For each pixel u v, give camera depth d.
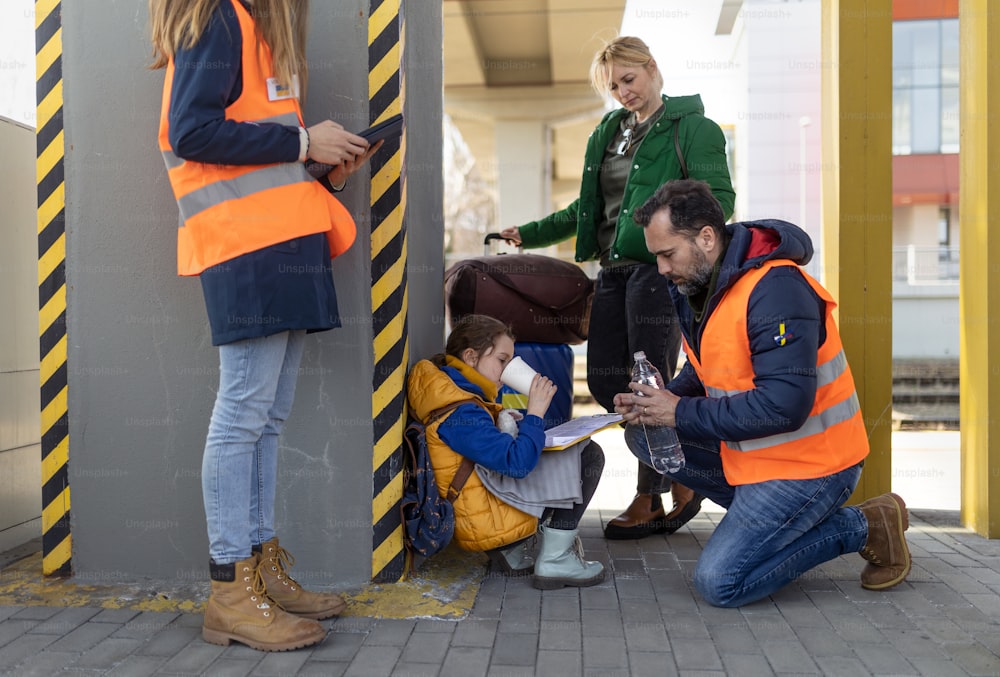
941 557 3.16
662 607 2.62
